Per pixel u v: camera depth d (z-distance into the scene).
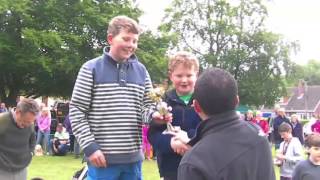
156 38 31.42
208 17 44.81
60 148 16.73
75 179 6.18
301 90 77.69
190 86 3.71
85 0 28.34
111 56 3.71
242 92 44.09
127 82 3.71
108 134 3.63
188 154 2.52
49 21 28.27
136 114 3.73
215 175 2.43
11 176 5.87
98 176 3.65
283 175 8.37
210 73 2.63
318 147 5.73
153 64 28.69
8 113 5.78
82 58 28.25
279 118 17.22
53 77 30.16
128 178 3.74
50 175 11.87
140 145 3.80
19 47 27.42
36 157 16.06
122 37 3.64
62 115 22.02
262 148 2.60
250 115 18.97
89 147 3.54
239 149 2.52
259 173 2.56
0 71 29.88
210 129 2.58
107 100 3.64
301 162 5.88
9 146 5.78
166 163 3.69
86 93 3.63
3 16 27.53
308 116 74.25
